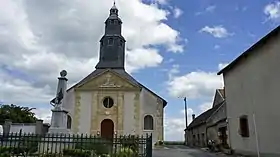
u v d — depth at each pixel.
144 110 28.22
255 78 14.83
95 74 30.58
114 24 33.75
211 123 24.08
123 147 11.82
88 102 28.48
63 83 16.27
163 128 27.92
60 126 15.26
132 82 28.78
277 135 12.77
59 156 11.12
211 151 21.20
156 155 17.50
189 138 38.66
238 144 16.89
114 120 27.92
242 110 16.34
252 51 15.12
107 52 32.81
